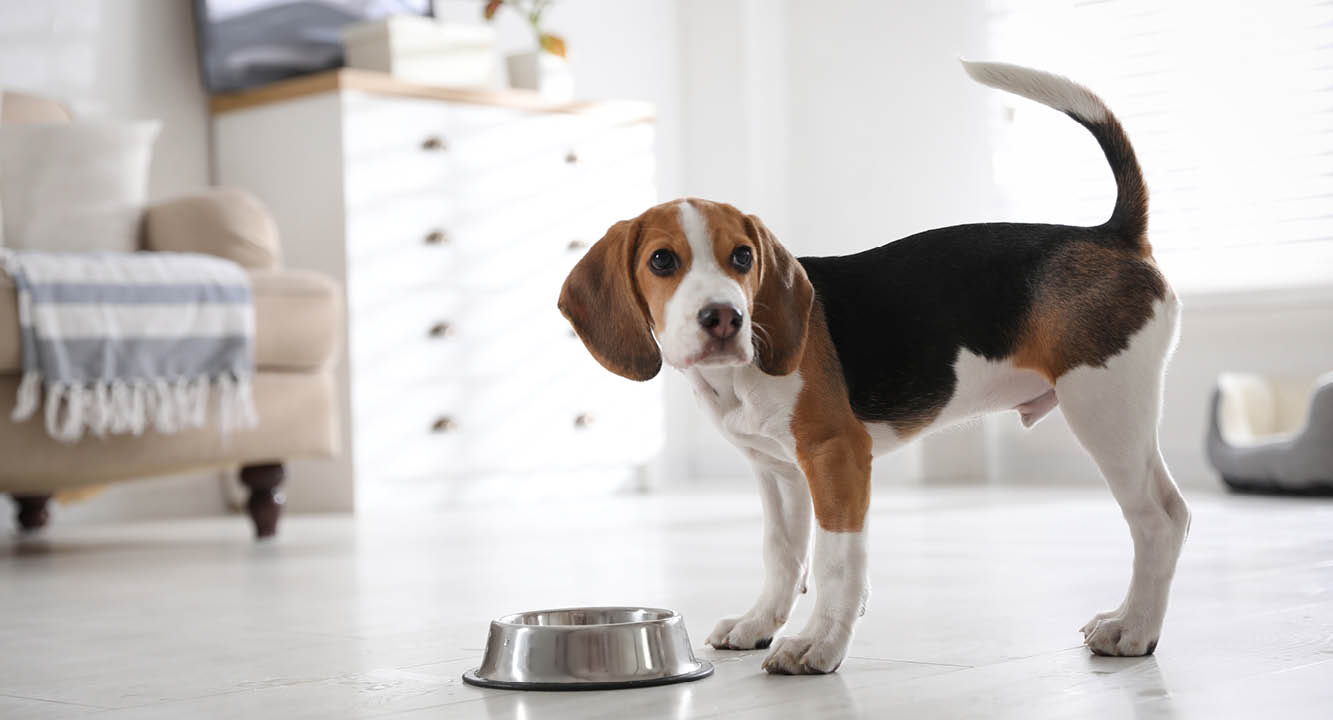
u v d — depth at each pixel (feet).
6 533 12.76
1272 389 14.69
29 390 9.44
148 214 12.03
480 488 14.58
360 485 13.42
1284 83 15.34
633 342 4.68
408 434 13.82
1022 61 16.84
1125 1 16.22
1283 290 15.07
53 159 11.78
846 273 4.98
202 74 14.69
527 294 14.97
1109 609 6.05
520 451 14.85
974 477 16.60
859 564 4.63
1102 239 4.94
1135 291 4.82
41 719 4.34
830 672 4.59
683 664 4.63
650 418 16.35
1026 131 16.84
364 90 13.48
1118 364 4.77
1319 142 15.15
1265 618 5.58
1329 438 12.48
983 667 4.65
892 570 7.74
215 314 10.25
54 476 9.70
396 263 13.74
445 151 14.16
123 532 12.41
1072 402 4.82
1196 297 15.61
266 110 14.05
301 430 10.96
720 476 18.38
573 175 15.46
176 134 14.52
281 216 13.94
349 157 13.37
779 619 5.23
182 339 10.08
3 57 13.29
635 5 18.17
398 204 13.76
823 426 4.68
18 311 9.39
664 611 4.83
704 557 8.87
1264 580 6.86
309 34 14.88
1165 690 4.16
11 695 4.79
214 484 14.73
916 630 5.55
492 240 14.61
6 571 9.26
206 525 12.98
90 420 9.65
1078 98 5.05
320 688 4.68
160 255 10.43
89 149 11.93
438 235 14.02
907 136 17.51
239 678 4.95
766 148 18.22
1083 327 4.78
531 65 15.61
